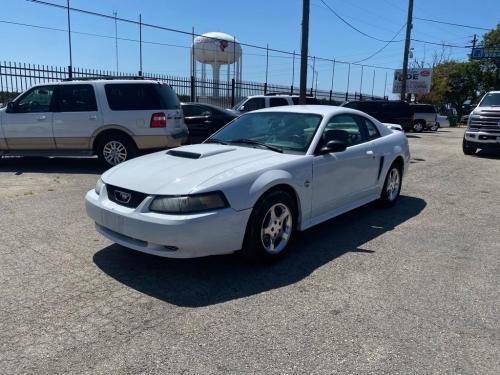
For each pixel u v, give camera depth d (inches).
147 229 145.9
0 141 361.7
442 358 112.8
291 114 212.4
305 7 600.7
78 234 200.4
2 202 254.4
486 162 488.7
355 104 883.4
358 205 225.8
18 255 175.0
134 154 362.6
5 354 111.3
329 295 145.9
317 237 205.3
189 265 167.8
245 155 177.9
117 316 130.1
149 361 109.1
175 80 727.7
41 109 358.0
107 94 353.4
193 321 128.0
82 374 104.0
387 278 160.6
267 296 144.2
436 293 149.3
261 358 111.1
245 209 153.9
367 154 223.1
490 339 122.2
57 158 432.5
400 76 1547.7
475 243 202.1
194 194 145.1
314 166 184.4
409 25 1073.5
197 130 519.5
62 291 145.3
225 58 1045.8
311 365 108.7
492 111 525.7
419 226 226.7
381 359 111.7
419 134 1001.5
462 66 2106.3
